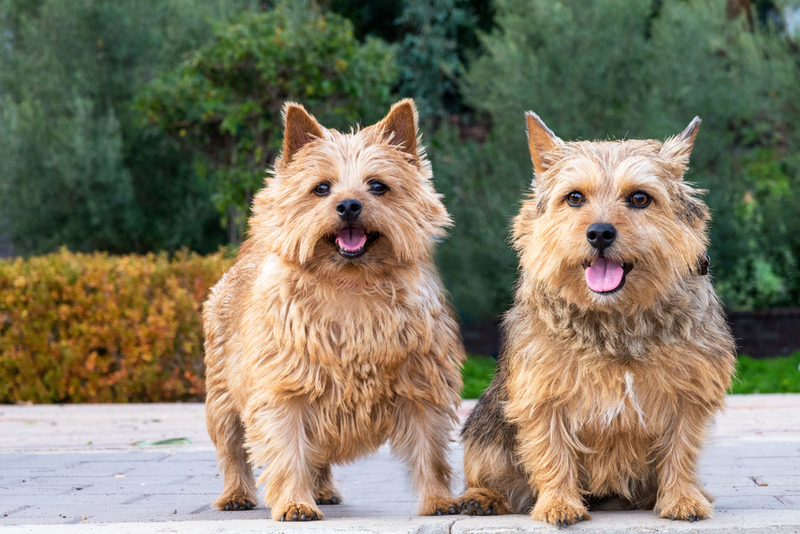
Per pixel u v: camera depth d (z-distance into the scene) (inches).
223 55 425.7
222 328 171.6
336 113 467.8
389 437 150.2
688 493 132.2
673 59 465.4
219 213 557.3
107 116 535.2
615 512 140.9
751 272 534.9
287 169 154.6
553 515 126.9
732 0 565.6
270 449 143.3
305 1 514.9
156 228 548.1
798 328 514.9
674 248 129.4
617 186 131.3
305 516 137.1
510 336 145.6
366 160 148.2
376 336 140.3
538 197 143.6
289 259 143.1
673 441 133.6
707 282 138.2
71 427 281.4
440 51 611.2
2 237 585.3
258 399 144.0
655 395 131.7
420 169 159.5
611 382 129.6
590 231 125.8
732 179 501.0
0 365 359.3
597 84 467.5
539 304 135.0
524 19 494.0
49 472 202.8
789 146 510.0
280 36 424.2
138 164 556.1
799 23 484.4
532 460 137.0
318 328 140.1
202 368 364.2
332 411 143.5
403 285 145.0
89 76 533.0
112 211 521.7
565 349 131.9
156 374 358.0
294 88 432.5
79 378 362.3
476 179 514.6
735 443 228.4
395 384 143.6
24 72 523.8
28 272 367.2
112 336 359.6
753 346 513.3
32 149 506.9
